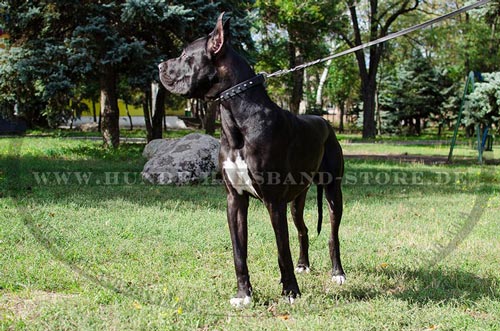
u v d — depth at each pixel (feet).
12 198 25.18
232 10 47.88
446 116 81.41
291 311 12.65
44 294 13.79
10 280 14.46
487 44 84.69
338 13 79.05
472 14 55.21
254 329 11.60
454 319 12.20
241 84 12.27
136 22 44.96
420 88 80.59
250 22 47.85
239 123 12.28
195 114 139.85
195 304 12.92
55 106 48.62
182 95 12.76
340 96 119.03
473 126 51.85
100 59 43.83
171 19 43.42
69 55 43.98
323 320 12.07
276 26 77.05
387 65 93.76
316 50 78.69
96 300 13.10
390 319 12.24
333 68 116.88
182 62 12.56
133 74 45.98
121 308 12.67
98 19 43.11
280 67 79.92
